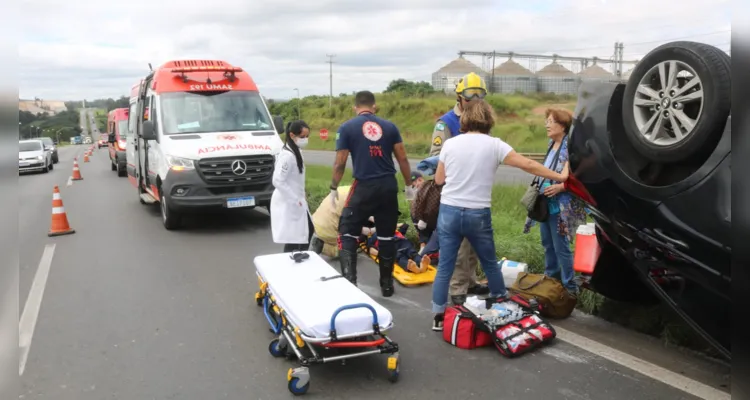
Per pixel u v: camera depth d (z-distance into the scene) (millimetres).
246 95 10430
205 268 7070
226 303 5703
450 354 4402
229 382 3994
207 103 10055
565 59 65562
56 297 5988
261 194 9312
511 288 5262
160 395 3818
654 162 3557
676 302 3688
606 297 5051
